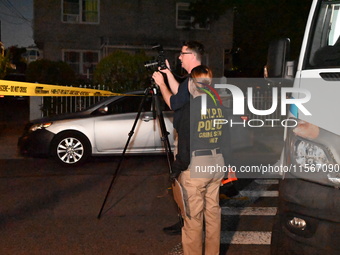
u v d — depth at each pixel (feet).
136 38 84.48
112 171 28.02
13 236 16.87
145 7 84.38
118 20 83.82
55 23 81.66
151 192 23.26
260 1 72.28
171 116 28.60
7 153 33.32
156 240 16.66
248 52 93.66
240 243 16.53
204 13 82.64
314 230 10.98
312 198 10.84
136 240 16.63
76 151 28.99
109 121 28.84
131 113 29.17
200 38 86.84
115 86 47.03
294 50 69.10
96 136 28.76
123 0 83.66
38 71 69.56
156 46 14.15
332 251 10.76
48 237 16.81
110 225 18.21
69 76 70.54
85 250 15.64
